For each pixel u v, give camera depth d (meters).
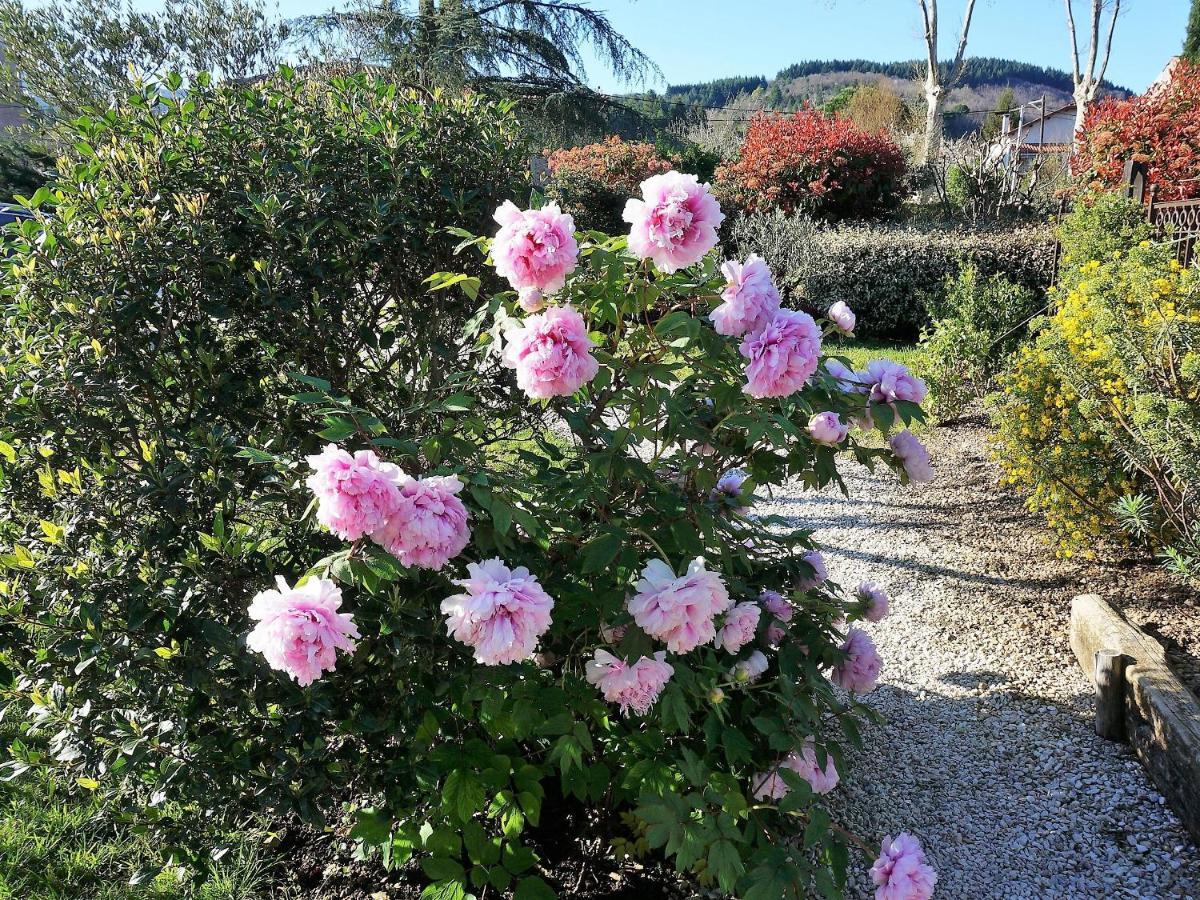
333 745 2.04
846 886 2.20
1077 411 3.76
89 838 2.25
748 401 1.94
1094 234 6.46
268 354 2.33
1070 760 2.65
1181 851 2.26
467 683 1.89
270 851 2.24
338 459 1.49
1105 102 10.70
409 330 2.66
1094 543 3.91
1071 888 2.18
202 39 10.34
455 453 1.93
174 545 1.90
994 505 4.70
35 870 2.12
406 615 1.79
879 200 13.27
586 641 1.99
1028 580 3.74
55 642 1.86
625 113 17.45
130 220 2.14
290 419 2.28
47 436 1.96
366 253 2.50
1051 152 16.88
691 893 2.10
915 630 3.44
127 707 1.96
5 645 1.93
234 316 2.30
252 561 1.97
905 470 2.12
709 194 1.77
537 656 2.01
